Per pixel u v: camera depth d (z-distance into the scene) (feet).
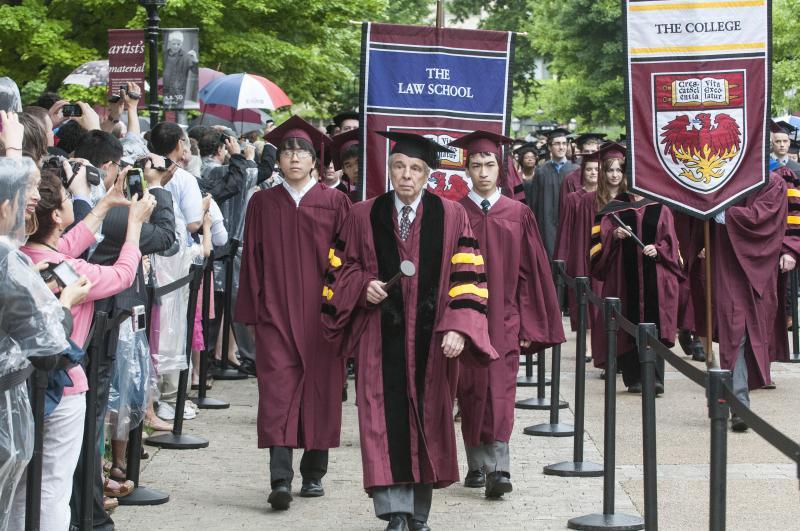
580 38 152.76
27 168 18.81
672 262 46.65
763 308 40.29
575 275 55.11
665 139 39.06
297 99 99.09
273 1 87.76
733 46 38.45
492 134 31.86
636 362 46.50
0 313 18.22
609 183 48.39
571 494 30.76
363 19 95.76
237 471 33.19
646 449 24.30
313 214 31.01
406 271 24.71
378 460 25.63
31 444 19.10
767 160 38.68
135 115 34.99
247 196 46.39
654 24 38.75
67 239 23.04
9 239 18.78
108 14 82.53
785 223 40.63
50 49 79.56
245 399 44.16
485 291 26.40
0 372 18.22
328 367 30.35
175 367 34.88
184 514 28.63
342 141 44.09
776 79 112.06
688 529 27.25
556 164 71.72
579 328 32.83
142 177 24.17
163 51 48.73
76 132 31.63
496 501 30.12
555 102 158.61
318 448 30.14
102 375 25.43
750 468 33.30
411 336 26.21
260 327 30.63
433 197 26.94
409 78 35.50
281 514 28.84
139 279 27.76
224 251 46.16
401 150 26.50
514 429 39.60
